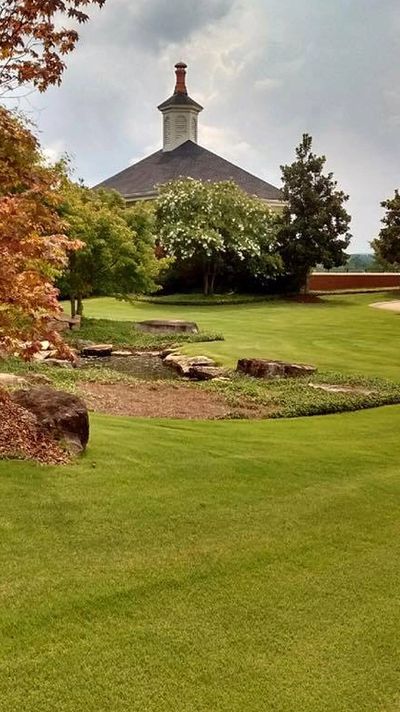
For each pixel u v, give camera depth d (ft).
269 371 45.11
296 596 12.57
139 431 24.70
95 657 10.25
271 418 31.96
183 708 9.20
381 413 32.60
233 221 111.65
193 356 52.19
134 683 9.68
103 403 34.50
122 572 13.07
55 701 9.20
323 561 14.23
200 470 19.89
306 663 10.41
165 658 10.33
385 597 12.71
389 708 9.46
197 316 84.69
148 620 11.40
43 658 10.16
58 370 44.39
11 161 18.17
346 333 66.49
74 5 19.81
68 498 16.55
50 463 18.75
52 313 19.42
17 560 13.25
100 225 67.41
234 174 138.92
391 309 91.81
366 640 11.15
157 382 42.91
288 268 117.80
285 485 19.24
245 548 14.61
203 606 11.99
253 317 83.25
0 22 18.51
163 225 110.01
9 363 43.86
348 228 117.91
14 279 17.47
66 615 11.38
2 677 9.66
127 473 18.85
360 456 23.11
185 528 15.49
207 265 113.09
